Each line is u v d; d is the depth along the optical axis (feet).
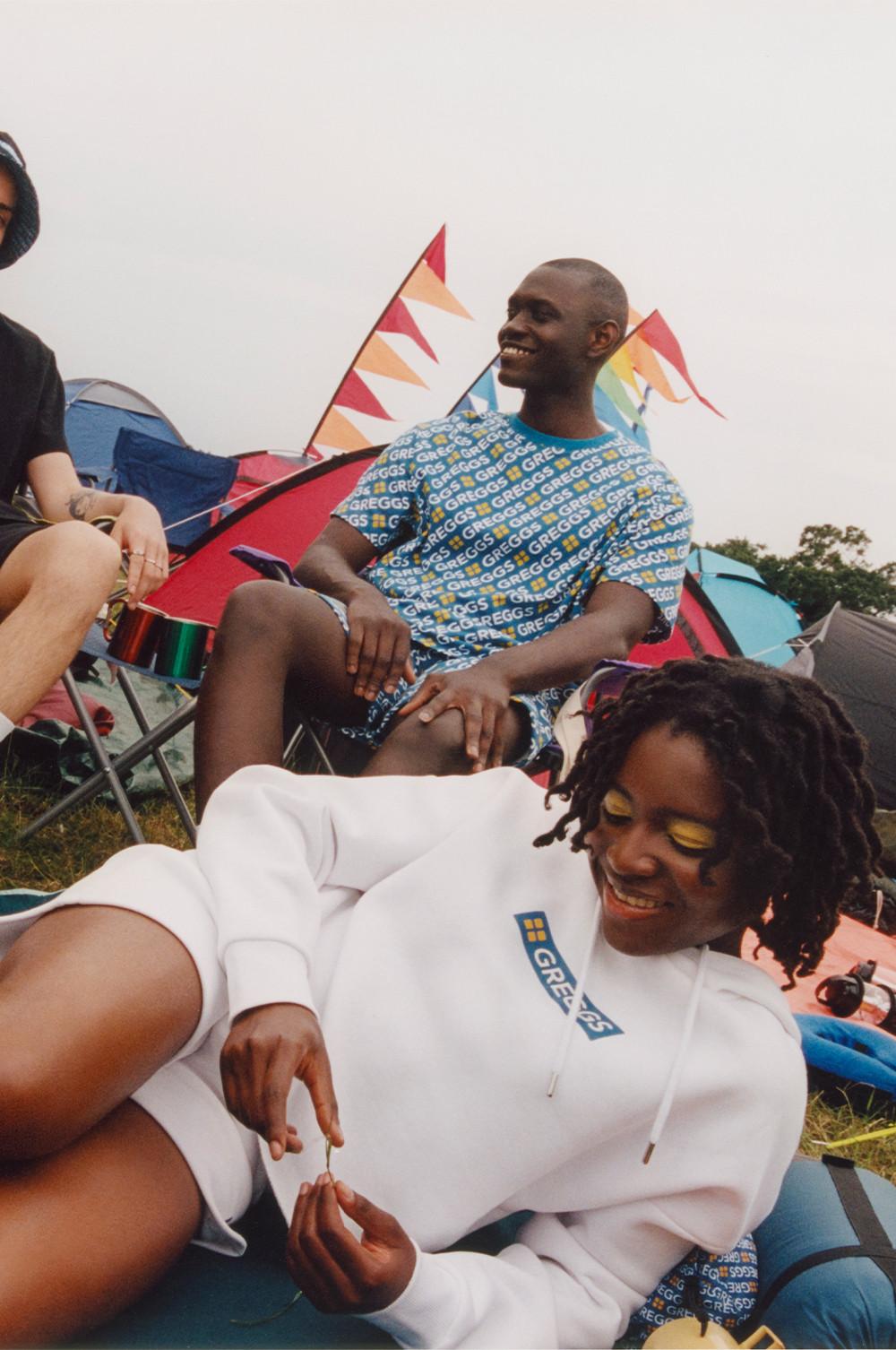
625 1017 3.99
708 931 3.92
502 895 4.21
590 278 7.96
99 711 11.30
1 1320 3.02
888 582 115.34
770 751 3.69
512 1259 3.97
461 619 7.40
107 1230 3.28
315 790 4.27
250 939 3.63
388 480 8.21
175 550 20.61
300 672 6.66
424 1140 3.85
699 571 30.07
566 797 4.21
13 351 8.12
